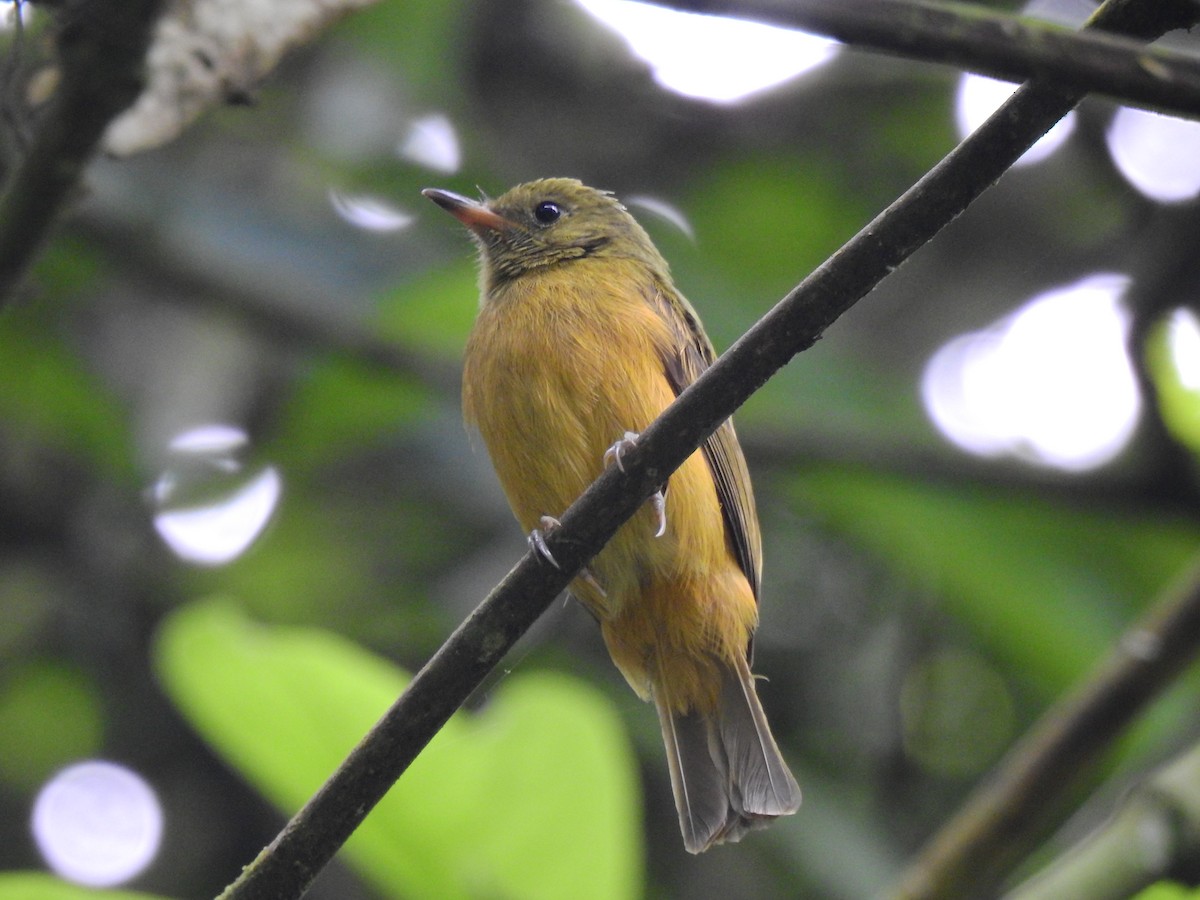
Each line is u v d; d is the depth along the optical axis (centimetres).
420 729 548
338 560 1234
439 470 1243
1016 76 394
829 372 1079
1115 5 444
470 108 1283
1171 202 1243
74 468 1231
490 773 598
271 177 1148
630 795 597
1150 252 1217
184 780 1164
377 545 1236
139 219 1066
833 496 1109
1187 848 611
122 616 1207
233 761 653
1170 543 1038
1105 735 648
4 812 1155
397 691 629
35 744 1186
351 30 1180
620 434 869
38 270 1126
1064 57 389
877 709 1134
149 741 1177
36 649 1192
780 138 1303
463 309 1093
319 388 1219
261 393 1258
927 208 498
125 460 1210
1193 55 394
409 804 588
